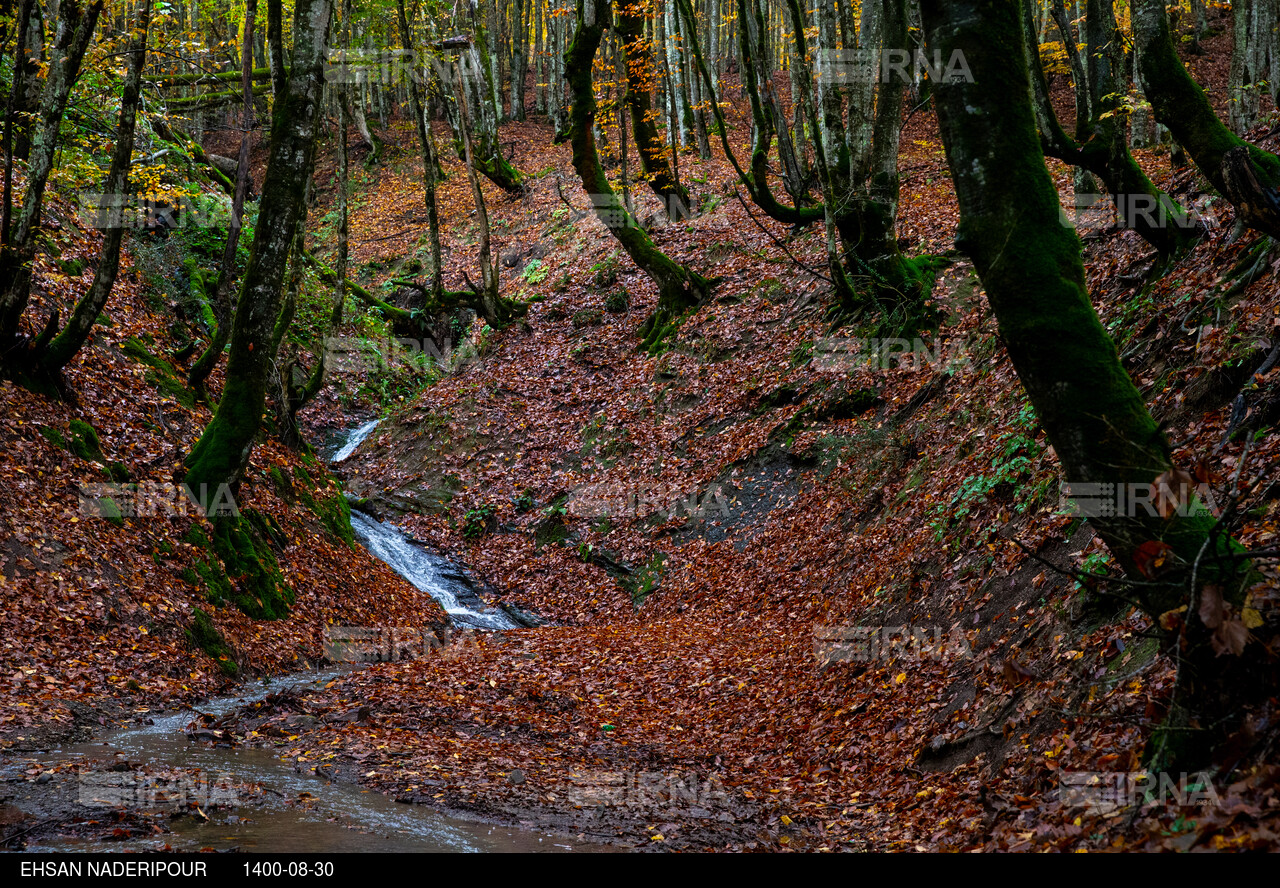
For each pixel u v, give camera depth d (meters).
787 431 17.84
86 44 10.95
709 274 23.80
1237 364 7.62
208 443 12.74
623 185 26.02
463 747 7.98
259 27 25.12
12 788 5.69
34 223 11.26
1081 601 6.88
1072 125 27.70
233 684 10.18
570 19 39.62
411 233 33.81
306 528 15.05
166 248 18.81
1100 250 14.70
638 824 6.13
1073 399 4.18
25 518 9.88
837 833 6.08
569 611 17.02
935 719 7.49
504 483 20.88
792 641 11.98
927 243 20.28
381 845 5.25
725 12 41.84
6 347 11.47
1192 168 12.62
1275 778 3.48
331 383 25.06
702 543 17.08
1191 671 4.14
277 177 12.38
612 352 23.84
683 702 10.45
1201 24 35.31
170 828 5.25
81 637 9.09
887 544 12.56
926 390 15.77
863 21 18.00
